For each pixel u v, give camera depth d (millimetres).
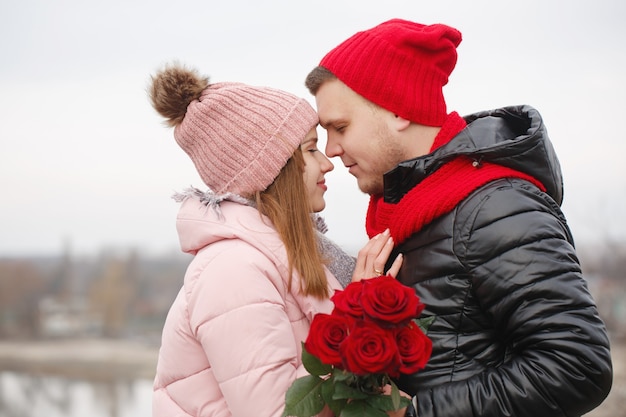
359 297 1647
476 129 1976
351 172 2158
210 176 2041
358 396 1625
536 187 1900
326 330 1646
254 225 1909
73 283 46562
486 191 1854
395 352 1568
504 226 1793
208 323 1817
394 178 1987
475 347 1837
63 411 21062
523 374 1703
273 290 1848
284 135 1959
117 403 22000
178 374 1965
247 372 1765
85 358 32031
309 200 2059
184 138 2066
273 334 1791
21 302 43469
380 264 1953
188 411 1957
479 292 1806
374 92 2023
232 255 1855
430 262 1880
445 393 1760
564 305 1708
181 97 2035
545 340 1694
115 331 39188
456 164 1947
